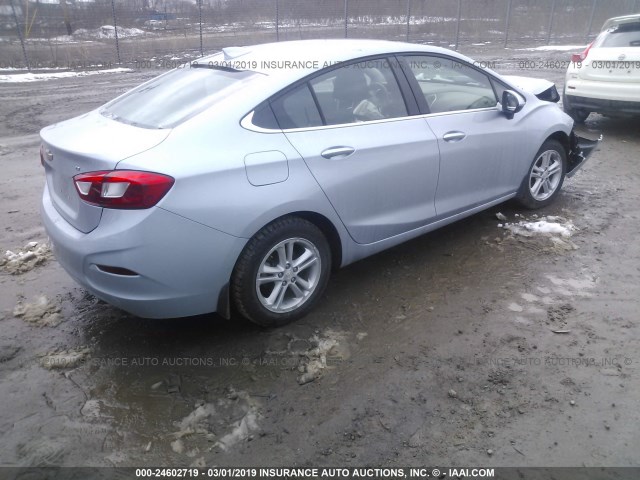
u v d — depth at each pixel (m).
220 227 2.86
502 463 2.40
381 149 3.53
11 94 11.88
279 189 3.04
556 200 5.43
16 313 3.56
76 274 2.95
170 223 2.73
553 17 23.80
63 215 3.05
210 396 2.81
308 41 4.01
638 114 7.68
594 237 4.57
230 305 3.27
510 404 2.73
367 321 3.45
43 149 3.31
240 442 2.53
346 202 3.40
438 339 3.25
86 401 2.79
